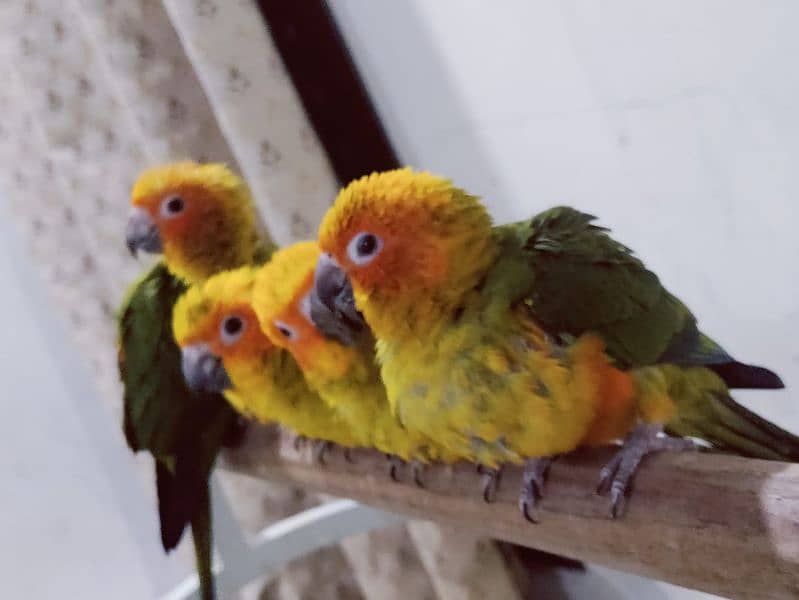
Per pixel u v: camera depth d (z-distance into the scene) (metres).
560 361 0.53
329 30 1.21
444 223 0.56
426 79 1.14
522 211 1.10
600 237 0.59
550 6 0.93
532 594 1.32
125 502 1.57
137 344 1.00
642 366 0.56
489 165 1.12
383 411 0.67
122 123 1.20
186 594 0.97
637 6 0.85
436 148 1.19
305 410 0.76
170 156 1.12
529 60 0.99
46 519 1.54
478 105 1.09
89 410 1.55
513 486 0.59
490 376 0.54
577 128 0.98
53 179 1.31
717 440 0.63
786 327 0.87
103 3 1.07
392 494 0.72
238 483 1.31
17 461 1.52
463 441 0.58
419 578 1.29
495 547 1.24
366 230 0.56
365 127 1.24
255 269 0.85
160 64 1.10
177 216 0.96
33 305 1.52
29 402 1.53
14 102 1.28
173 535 0.92
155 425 0.97
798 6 0.73
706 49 0.81
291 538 1.00
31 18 1.19
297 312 0.66
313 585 1.38
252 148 1.13
